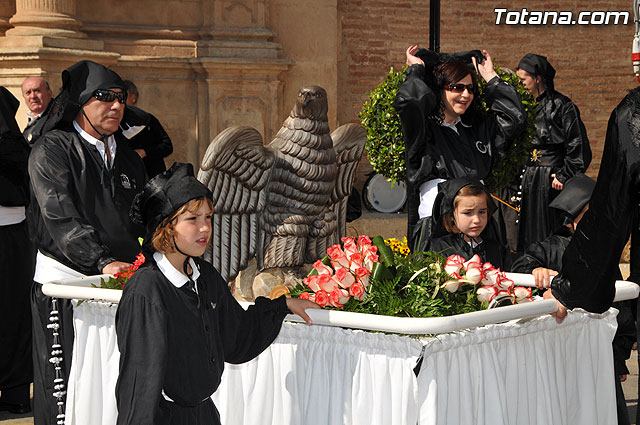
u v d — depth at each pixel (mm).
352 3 10664
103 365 3443
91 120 4289
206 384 2809
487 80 4906
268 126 9492
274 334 2982
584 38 11570
